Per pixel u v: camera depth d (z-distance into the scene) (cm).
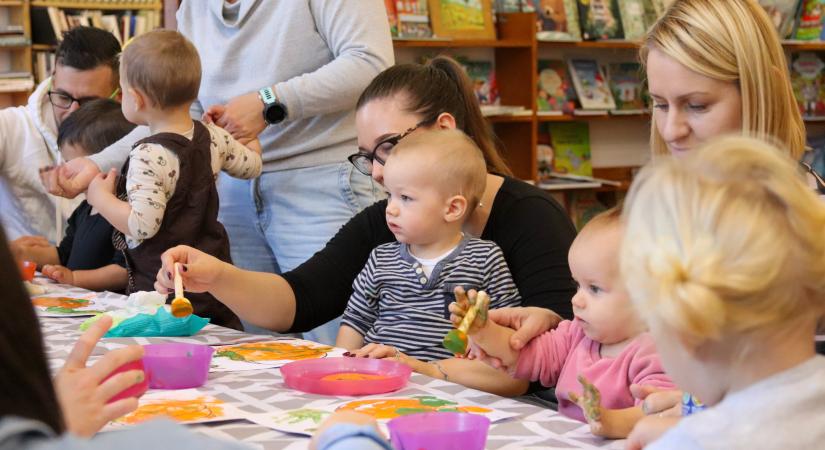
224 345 173
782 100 152
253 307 190
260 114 247
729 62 149
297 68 257
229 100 267
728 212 81
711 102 152
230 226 281
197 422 120
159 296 192
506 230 194
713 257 80
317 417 123
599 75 575
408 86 202
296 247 265
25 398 73
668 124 158
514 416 124
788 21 599
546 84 555
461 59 521
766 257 79
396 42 472
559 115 543
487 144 212
